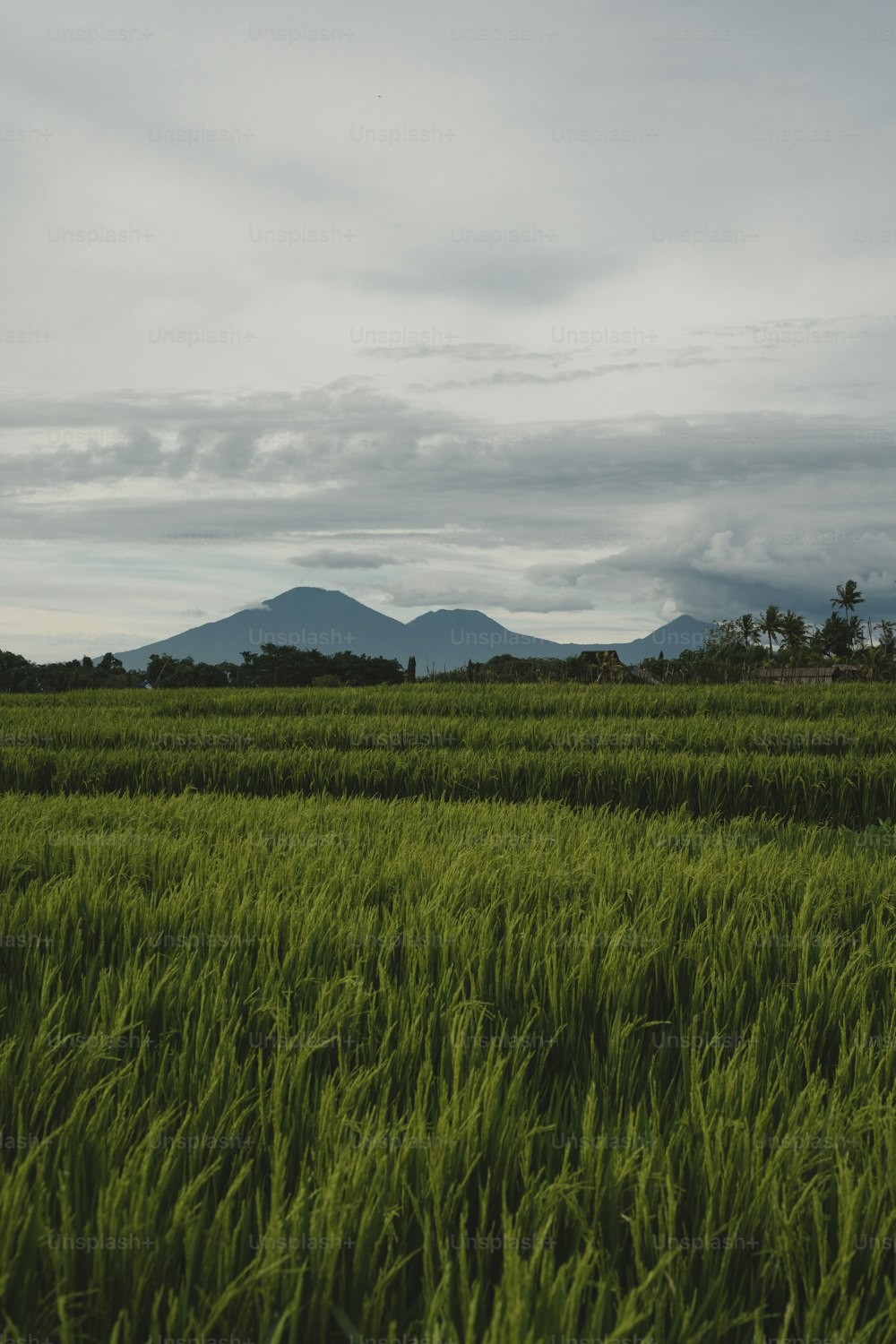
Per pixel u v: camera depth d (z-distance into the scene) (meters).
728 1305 2.14
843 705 19.25
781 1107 2.87
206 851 6.04
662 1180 2.34
